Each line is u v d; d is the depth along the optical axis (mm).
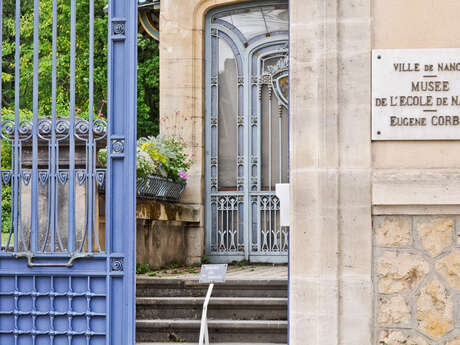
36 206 6238
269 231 11789
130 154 6168
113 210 6164
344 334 5711
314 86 5801
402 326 5719
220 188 11945
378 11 5812
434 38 5777
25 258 6227
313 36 5824
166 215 10625
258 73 11922
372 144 5777
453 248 5711
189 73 11875
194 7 11922
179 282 8992
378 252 5754
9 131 6359
